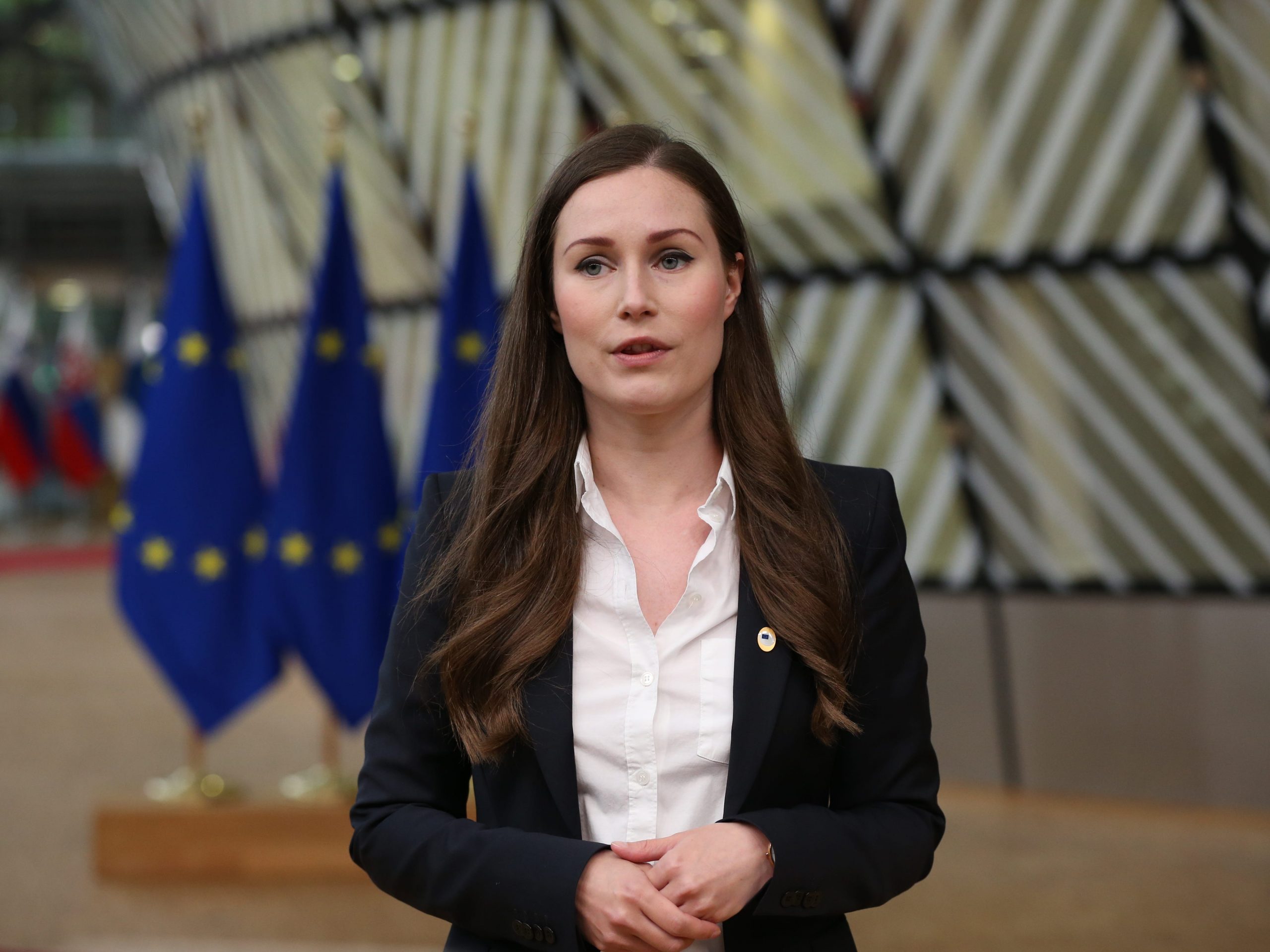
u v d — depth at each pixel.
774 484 4.25
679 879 3.68
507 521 4.21
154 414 15.88
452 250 16.17
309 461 15.41
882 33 19.19
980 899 14.88
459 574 4.23
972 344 20.30
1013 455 20.39
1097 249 18.97
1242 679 18.94
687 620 4.10
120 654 33.97
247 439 16.20
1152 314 19.00
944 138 19.38
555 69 22.17
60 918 14.15
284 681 30.50
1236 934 13.59
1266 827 18.06
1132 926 13.89
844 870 3.89
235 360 16.20
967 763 20.88
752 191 20.98
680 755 4.00
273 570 15.34
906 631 4.33
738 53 20.38
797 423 5.11
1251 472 18.81
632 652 4.05
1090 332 19.47
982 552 20.81
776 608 4.05
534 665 4.04
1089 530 20.08
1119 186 18.56
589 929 3.75
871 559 4.33
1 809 18.98
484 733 3.98
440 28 23.25
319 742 23.86
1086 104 18.36
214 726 15.93
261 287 30.12
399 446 26.14
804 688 4.07
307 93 25.91
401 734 4.23
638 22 21.02
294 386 15.56
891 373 21.00
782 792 4.06
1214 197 18.03
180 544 15.75
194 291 15.96
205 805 15.77
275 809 15.75
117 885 15.35
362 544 15.52
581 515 4.25
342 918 14.26
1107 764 19.88
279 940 13.54
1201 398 18.92
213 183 30.08
